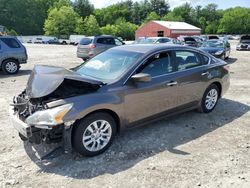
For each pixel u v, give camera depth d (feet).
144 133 16.97
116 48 18.34
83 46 56.29
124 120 15.10
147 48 17.03
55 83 13.30
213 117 19.93
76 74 14.84
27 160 13.89
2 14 301.43
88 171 12.94
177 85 17.34
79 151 13.76
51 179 12.34
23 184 11.98
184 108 18.51
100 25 379.14
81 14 369.91
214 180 12.22
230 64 52.13
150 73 16.15
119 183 12.02
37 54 79.05
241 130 17.71
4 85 31.83
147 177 12.43
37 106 13.35
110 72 15.79
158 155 14.37
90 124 13.76
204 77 19.27
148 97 15.87
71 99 13.32
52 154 14.32
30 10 316.19
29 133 13.00
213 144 15.67
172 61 17.46
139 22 413.59
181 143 15.75
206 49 54.29
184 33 201.67
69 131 13.12
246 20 385.09
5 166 13.34
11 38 40.57
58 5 342.03
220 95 21.34
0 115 20.42
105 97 14.05
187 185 11.85
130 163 13.60
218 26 394.73
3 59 39.55
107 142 14.64
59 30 273.95
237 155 14.40
